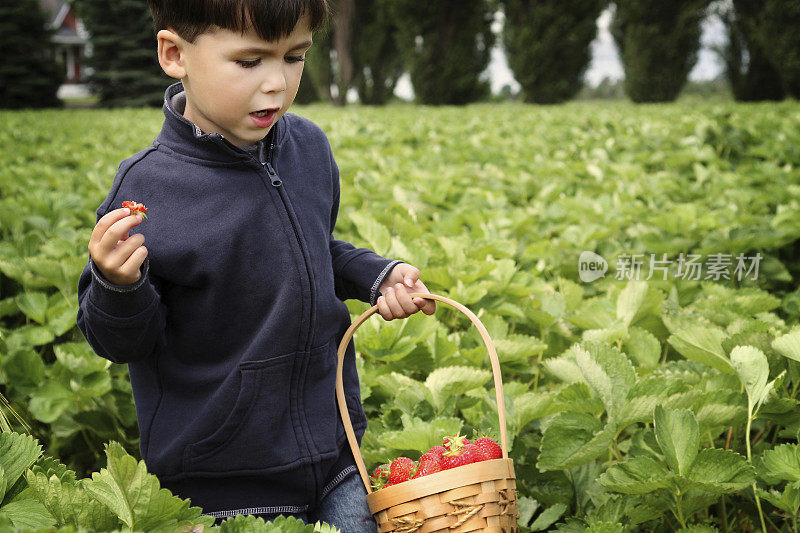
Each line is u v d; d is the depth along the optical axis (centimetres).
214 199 163
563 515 199
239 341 167
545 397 195
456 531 144
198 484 167
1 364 245
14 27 3578
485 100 3684
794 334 187
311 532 119
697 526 162
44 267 295
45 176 553
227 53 149
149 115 1755
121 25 3809
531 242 382
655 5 3016
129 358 159
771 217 414
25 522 118
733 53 3028
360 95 3816
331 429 173
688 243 359
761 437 218
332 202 194
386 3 3556
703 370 221
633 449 183
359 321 181
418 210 434
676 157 599
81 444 271
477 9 3162
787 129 789
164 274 162
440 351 245
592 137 799
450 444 156
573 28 3038
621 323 237
